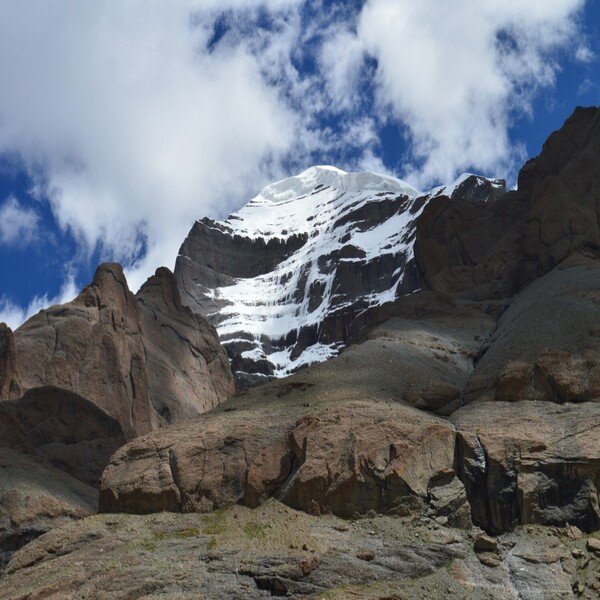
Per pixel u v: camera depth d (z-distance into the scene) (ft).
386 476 137.59
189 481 148.46
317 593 118.83
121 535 138.00
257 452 150.10
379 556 125.90
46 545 139.44
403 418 148.97
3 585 130.41
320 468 140.87
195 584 120.37
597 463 136.26
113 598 118.62
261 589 120.06
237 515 141.08
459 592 120.88
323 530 131.85
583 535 131.54
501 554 129.08
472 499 138.41
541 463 138.41
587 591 121.60
